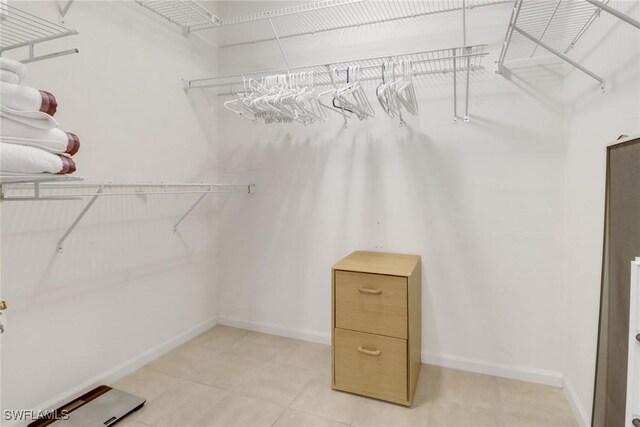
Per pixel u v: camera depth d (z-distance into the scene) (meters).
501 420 1.73
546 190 2.00
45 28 1.65
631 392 0.95
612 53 1.36
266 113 2.09
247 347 2.52
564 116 1.94
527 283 2.06
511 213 2.07
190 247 2.62
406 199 2.31
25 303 1.63
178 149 2.47
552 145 1.97
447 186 2.21
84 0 1.83
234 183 2.81
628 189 1.16
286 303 2.70
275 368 2.23
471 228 2.17
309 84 2.03
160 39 2.31
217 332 2.77
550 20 1.54
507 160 2.07
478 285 2.17
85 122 1.84
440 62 2.17
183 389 1.99
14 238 1.58
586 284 1.63
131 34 2.11
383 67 1.83
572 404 1.79
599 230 1.48
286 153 2.63
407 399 1.84
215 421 1.73
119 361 2.09
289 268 2.67
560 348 2.01
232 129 2.80
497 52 2.06
